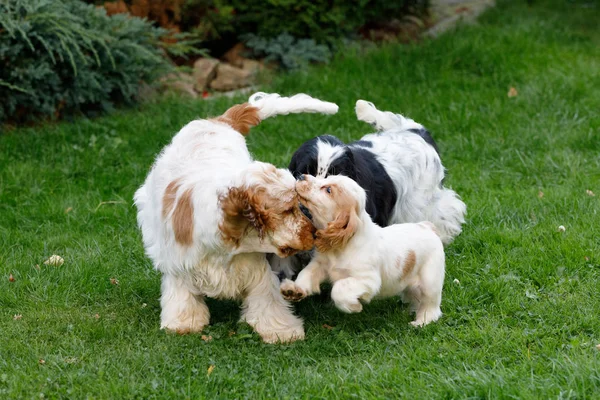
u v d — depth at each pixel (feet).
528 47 45.24
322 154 20.81
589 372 17.08
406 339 19.89
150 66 39.19
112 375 18.19
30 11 34.78
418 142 24.64
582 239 24.98
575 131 35.76
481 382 16.90
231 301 22.31
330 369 18.43
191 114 37.24
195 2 42.57
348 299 18.90
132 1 41.73
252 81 41.98
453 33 47.39
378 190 22.62
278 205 17.78
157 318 21.45
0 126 36.11
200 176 19.48
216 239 18.58
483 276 23.41
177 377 18.07
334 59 44.04
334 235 18.52
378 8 46.03
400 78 41.65
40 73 35.06
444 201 25.44
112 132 35.63
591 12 54.29
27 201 30.19
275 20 43.24
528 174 32.19
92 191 31.01
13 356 19.33
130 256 25.62
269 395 17.24
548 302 21.61
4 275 24.12
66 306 22.30
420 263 20.61
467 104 38.47
